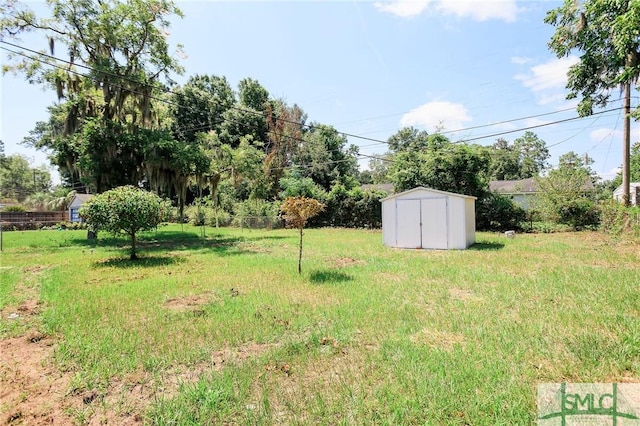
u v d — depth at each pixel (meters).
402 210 12.59
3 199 42.44
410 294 5.44
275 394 2.52
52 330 4.06
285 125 33.31
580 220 16.45
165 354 3.29
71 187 36.69
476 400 2.35
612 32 8.17
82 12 14.06
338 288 5.91
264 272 7.62
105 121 15.02
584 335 3.47
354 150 35.66
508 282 6.06
